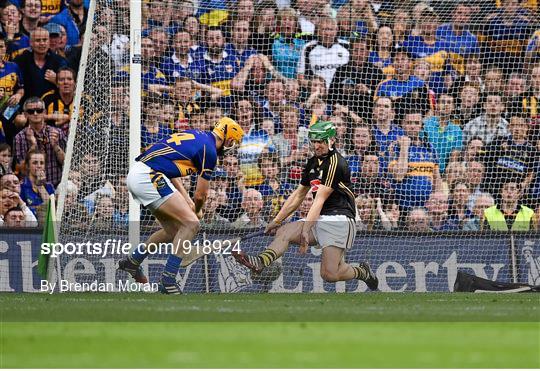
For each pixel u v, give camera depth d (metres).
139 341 17.20
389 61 49.66
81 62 39.19
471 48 50.31
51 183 46.09
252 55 48.47
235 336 18.17
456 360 14.45
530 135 49.28
